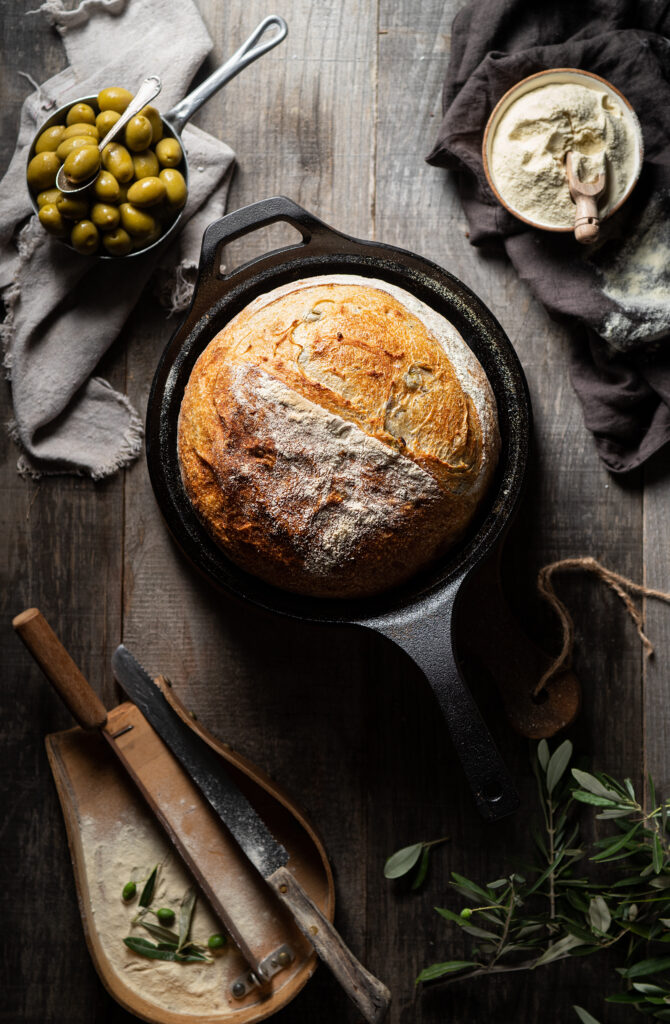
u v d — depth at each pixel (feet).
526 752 3.53
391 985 3.51
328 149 3.58
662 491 3.56
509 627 3.42
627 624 3.55
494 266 3.57
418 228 3.58
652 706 3.54
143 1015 3.31
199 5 3.58
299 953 3.40
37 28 3.57
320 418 3.03
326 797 3.55
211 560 3.23
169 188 3.33
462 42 3.48
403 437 3.06
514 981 3.51
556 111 3.28
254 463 3.06
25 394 3.51
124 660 3.40
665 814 3.26
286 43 3.58
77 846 3.36
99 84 3.50
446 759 3.55
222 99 3.58
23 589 3.58
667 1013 3.23
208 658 3.57
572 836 3.43
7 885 3.54
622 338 3.42
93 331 3.52
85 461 3.55
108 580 3.58
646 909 3.40
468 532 3.22
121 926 3.42
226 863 3.44
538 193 3.34
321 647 3.56
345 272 3.27
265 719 3.56
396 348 3.08
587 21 3.44
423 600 3.14
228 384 3.09
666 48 3.41
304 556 3.08
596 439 3.52
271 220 3.18
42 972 3.52
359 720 3.56
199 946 3.41
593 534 3.56
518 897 3.32
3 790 3.56
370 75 3.58
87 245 3.33
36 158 3.30
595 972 3.50
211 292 3.23
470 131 3.46
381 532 3.05
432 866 3.54
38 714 3.56
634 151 3.33
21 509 3.58
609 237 3.44
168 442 3.25
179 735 3.39
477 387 3.16
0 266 3.52
